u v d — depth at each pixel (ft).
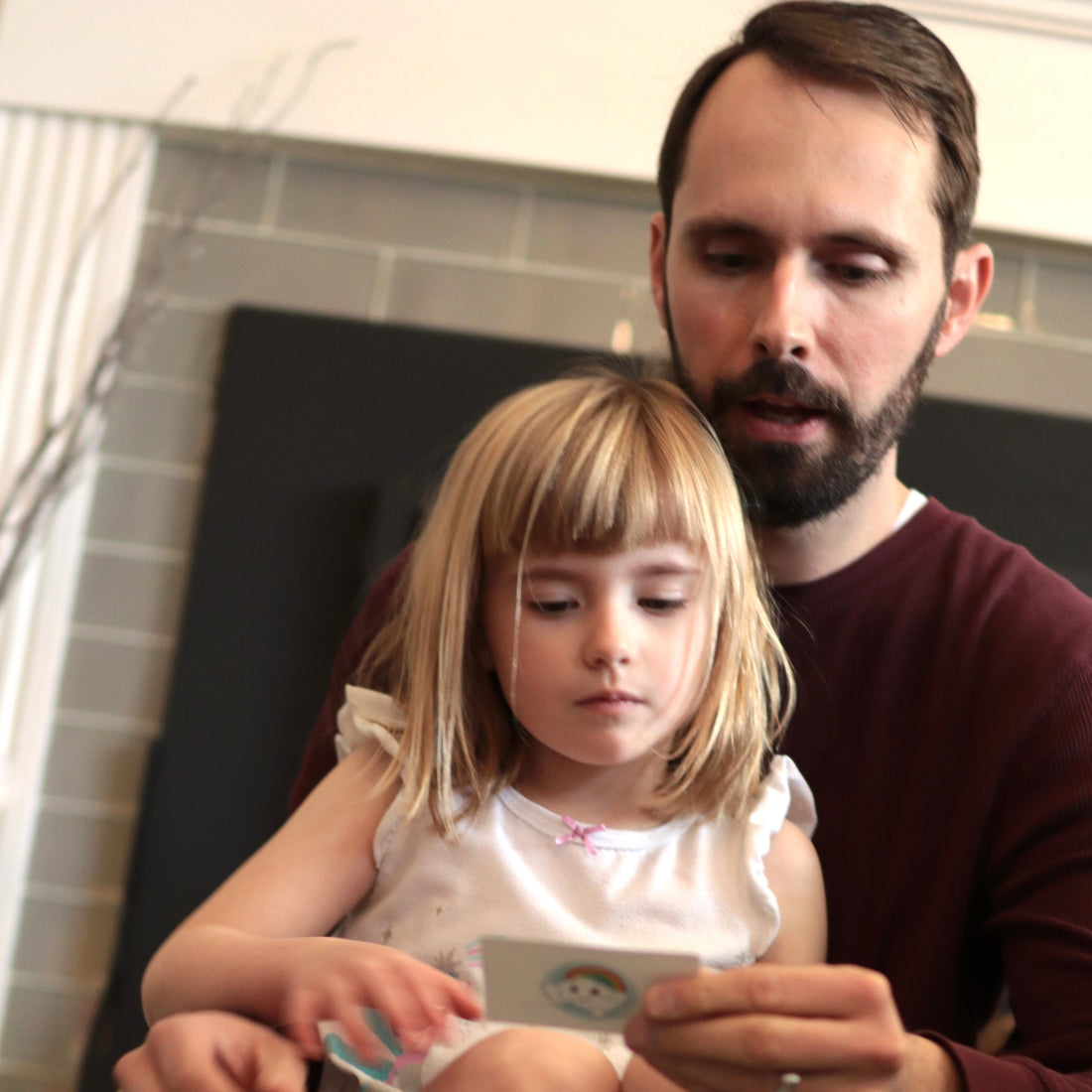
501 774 3.32
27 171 7.16
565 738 3.12
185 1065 2.45
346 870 3.20
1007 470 6.86
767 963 3.19
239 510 6.93
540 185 7.20
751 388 3.35
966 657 3.42
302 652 6.82
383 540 6.79
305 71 7.04
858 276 3.37
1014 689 3.27
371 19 7.05
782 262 3.34
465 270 7.20
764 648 3.43
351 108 7.00
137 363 7.18
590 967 2.29
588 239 7.18
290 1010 2.54
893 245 3.32
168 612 7.04
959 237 3.66
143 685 6.99
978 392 7.07
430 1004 2.48
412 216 7.21
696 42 6.95
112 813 6.89
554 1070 2.60
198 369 7.18
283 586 6.87
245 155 7.00
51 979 6.78
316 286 7.22
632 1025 2.32
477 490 3.31
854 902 3.34
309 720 6.77
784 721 3.40
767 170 3.32
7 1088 6.68
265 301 7.22
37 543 6.92
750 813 3.26
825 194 3.28
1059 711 3.17
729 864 3.22
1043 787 3.13
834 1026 2.19
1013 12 6.85
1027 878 3.03
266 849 3.22
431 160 7.09
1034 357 7.07
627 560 3.12
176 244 6.98
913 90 3.38
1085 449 6.87
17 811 6.82
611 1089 2.70
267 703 6.79
